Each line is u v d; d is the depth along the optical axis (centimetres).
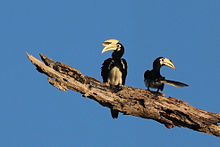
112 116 1688
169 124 1544
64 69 1415
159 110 1519
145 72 1734
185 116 1531
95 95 1477
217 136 1555
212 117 1555
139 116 1530
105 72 1820
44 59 1386
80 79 1444
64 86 1416
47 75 1396
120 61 1808
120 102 1507
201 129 1545
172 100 1553
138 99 1525
